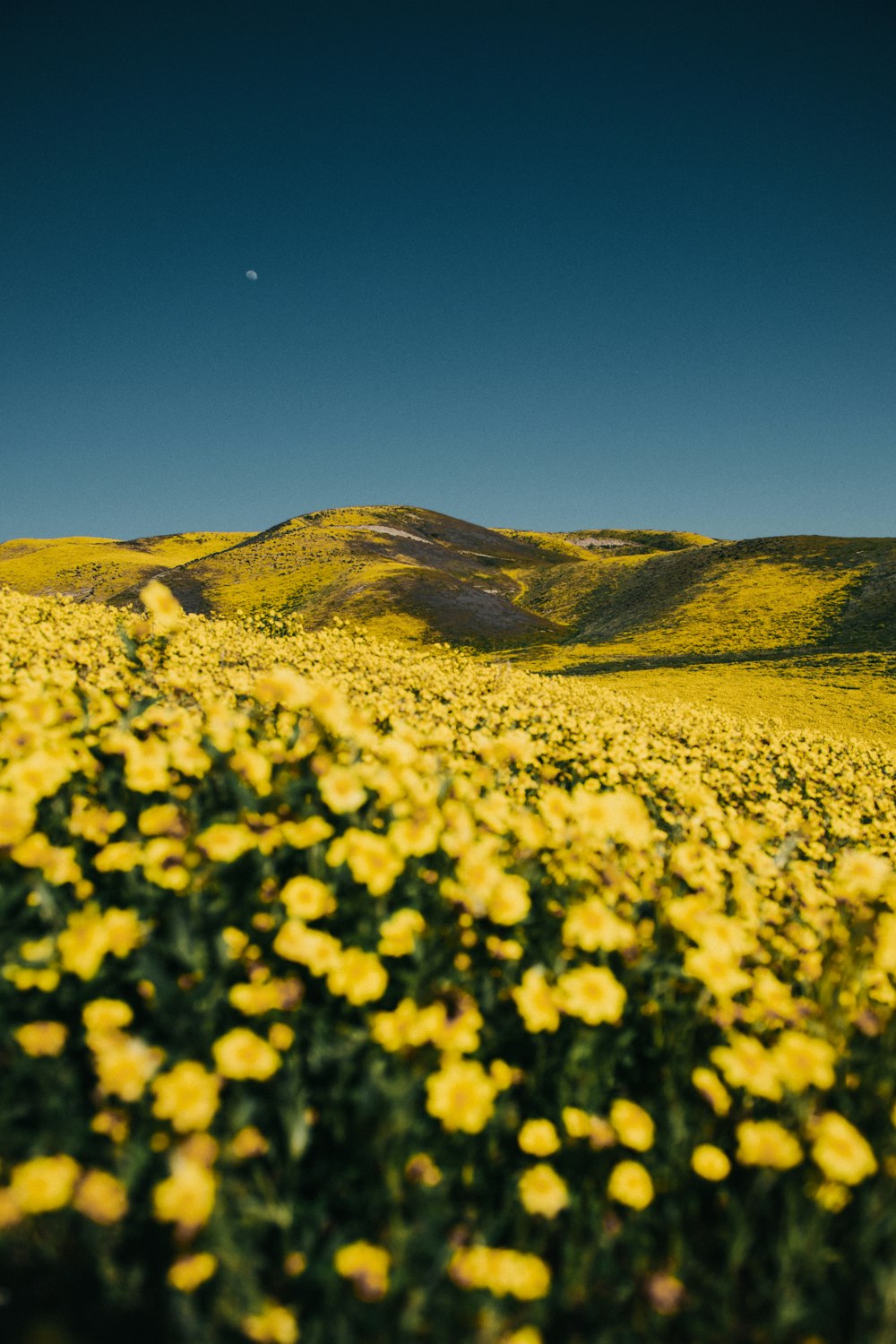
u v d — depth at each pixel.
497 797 3.46
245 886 2.50
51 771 2.61
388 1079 1.87
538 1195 1.75
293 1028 2.06
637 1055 2.47
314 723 3.34
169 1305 1.53
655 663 44.75
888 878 3.32
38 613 11.84
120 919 2.08
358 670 11.52
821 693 31.30
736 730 15.46
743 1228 1.74
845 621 51.19
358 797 2.71
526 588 93.88
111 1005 1.86
